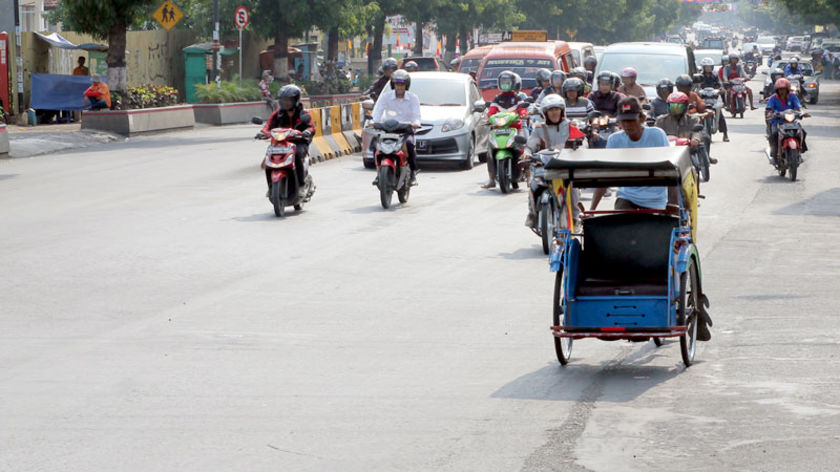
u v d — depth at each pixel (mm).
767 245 19609
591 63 38406
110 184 28812
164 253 18641
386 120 24375
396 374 11359
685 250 11438
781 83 29891
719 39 158750
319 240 20078
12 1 52906
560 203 11984
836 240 20125
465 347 12539
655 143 13062
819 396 10406
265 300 15062
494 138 26734
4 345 12617
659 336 11273
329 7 71688
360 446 9078
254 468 8570
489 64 42344
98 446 9102
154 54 68375
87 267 17375
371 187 28469
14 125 51719
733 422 9641
